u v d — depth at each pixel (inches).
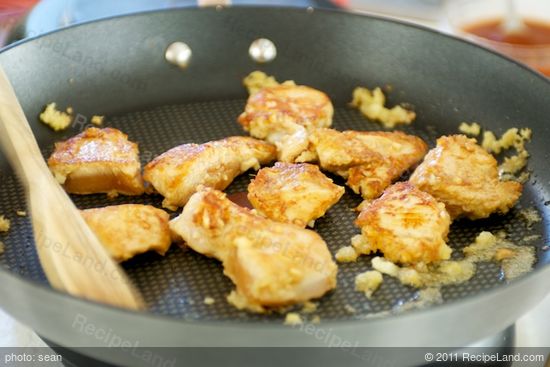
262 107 23.2
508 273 19.9
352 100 24.8
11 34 24.3
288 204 20.5
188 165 21.0
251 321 18.7
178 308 19.1
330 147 22.0
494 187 21.1
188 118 24.1
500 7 29.2
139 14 23.8
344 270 19.9
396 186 21.0
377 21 24.2
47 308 16.7
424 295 19.4
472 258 20.3
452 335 17.1
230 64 24.9
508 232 21.0
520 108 22.7
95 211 20.0
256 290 18.4
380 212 20.3
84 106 23.7
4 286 16.9
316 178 21.0
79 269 18.4
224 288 19.5
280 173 21.1
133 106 24.2
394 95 24.5
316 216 20.7
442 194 21.1
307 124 23.0
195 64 24.7
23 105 22.9
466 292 19.5
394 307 19.2
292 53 24.9
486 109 23.4
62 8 25.6
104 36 23.6
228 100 24.8
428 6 31.5
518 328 20.6
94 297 18.0
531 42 27.9
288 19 24.5
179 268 19.8
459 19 29.1
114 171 21.3
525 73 22.5
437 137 23.7
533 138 22.4
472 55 23.4
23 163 20.1
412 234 19.9
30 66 22.8
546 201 21.5
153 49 24.3
